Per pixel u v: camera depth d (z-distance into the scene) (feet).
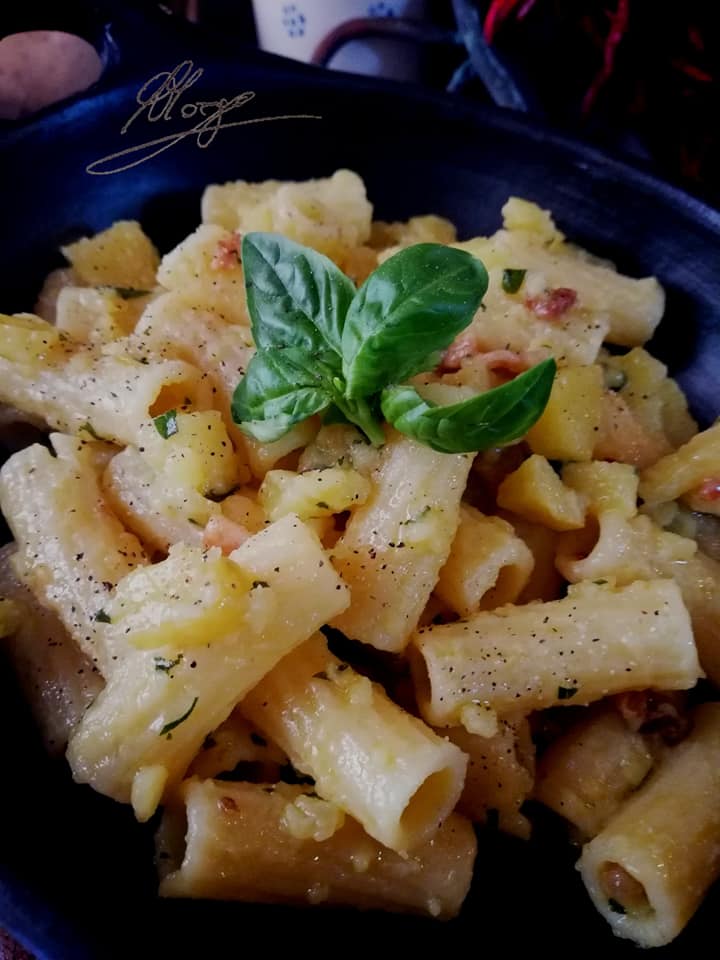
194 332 0.52
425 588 0.44
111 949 0.35
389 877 0.41
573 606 0.45
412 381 0.49
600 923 0.44
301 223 0.58
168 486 0.47
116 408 0.49
